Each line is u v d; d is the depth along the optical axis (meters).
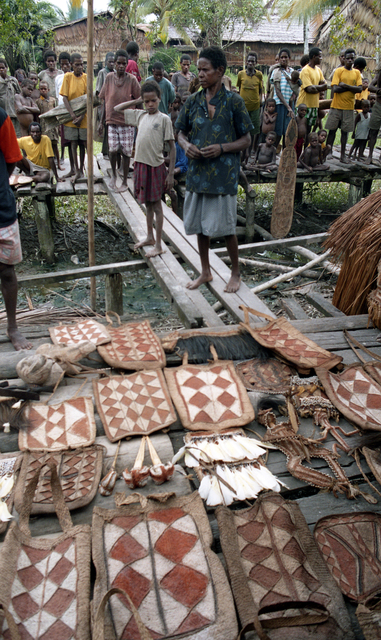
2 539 2.08
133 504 2.19
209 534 2.04
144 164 4.84
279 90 7.87
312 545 2.02
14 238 3.17
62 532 2.10
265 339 3.38
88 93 4.30
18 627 1.71
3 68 9.02
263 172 8.01
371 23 13.96
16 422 2.63
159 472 2.30
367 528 2.16
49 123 7.23
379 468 2.48
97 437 2.64
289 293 6.42
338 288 4.46
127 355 3.17
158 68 7.09
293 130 6.19
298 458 2.52
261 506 2.20
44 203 7.20
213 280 4.51
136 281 7.03
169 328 5.58
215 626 1.72
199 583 1.86
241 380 3.05
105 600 1.65
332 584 1.89
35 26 16.67
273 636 1.71
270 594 1.85
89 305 6.18
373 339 3.66
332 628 1.74
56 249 7.91
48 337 3.54
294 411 2.75
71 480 2.31
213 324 3.92
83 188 7.41
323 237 6.51
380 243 3.93
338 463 2.54
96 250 7.92
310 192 10.21
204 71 3.48
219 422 2.70
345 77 8.06
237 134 3.70
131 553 1.96
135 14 13.32
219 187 3.73
